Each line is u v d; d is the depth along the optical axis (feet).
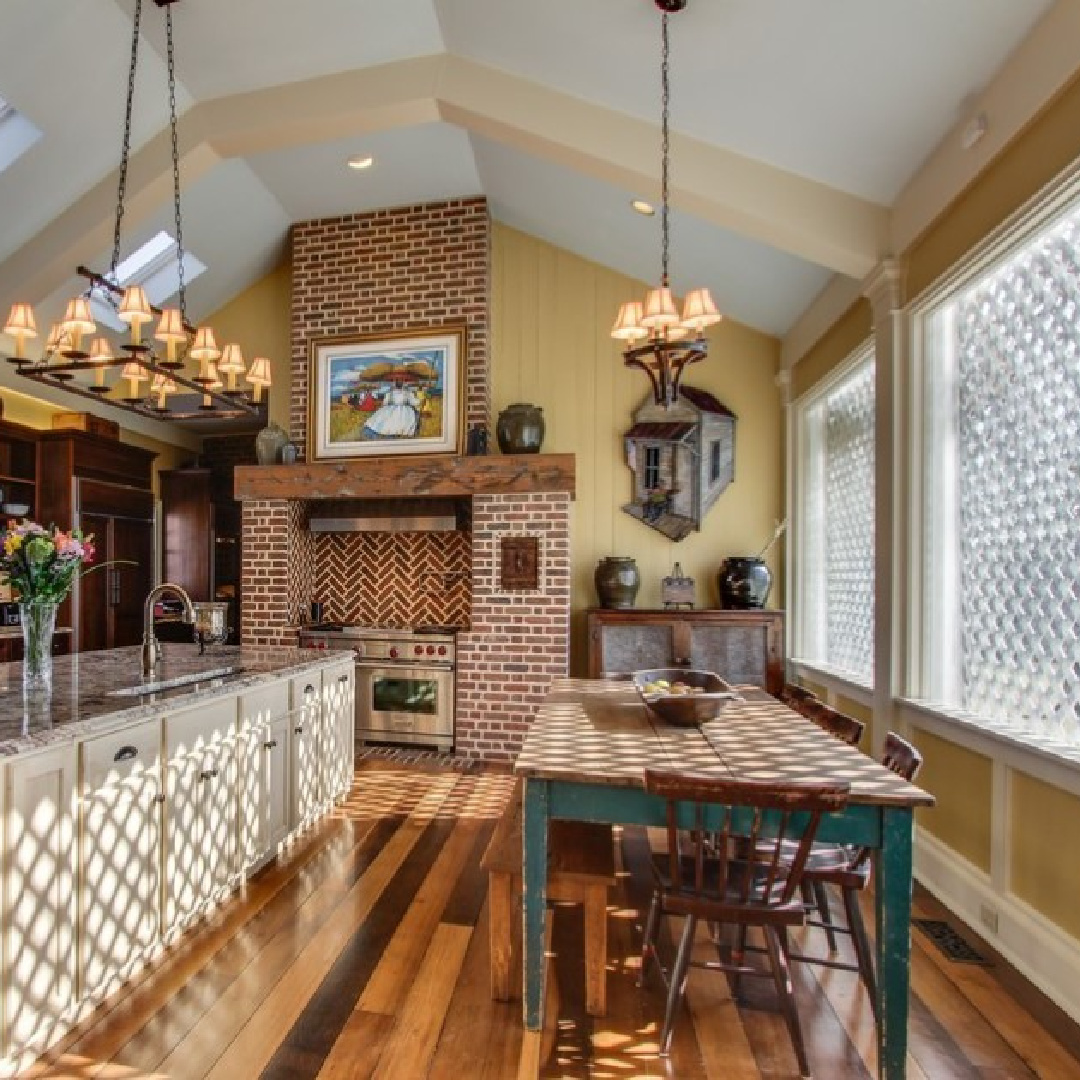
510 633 14.19
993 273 7.66
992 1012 6.03
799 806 4.94
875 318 9.64
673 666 13.74
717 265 13.37
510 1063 5.37
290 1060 5.37
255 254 16.51
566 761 5.86
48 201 11.66
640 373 15.78
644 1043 5.62
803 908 5.22
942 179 7.90
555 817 5.71
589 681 9.98
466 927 7.41
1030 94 6.30
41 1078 5.14
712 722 7.29
